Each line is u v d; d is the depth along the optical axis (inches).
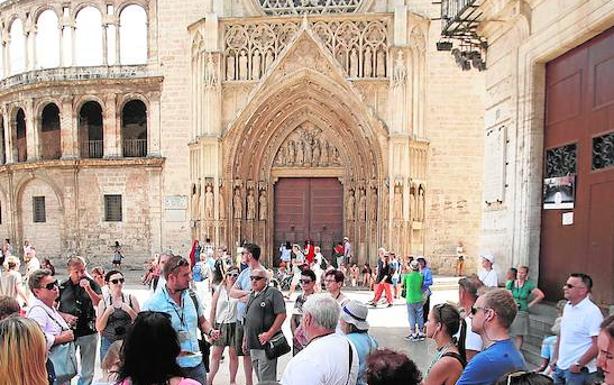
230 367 384.2
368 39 1056.8
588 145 368.2
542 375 111.7
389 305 768.3
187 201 1162.0
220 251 1010.7
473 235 1080.8
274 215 1170.0
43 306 276.2
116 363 185.8
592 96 363.6
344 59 1066.7
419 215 1062.4
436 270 1081.4
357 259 1109.7
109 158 1202.0
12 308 230.1
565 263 393.4
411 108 1047.6
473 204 1082.1
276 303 317.4
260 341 310.7
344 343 189.5
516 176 442.9
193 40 1119.6
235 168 1100.5
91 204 1222.3
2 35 1363.2
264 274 324.5
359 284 1010.7
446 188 1083.3
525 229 430.3
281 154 1156.5
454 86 1077.1
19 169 1285.7
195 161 1111.6
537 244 427.2
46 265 638.5
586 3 348.5
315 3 1143.6
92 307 341.4
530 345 392.8
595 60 360.8
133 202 1202.6
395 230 1025.5
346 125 1103.6
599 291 352.5
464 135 1079.6
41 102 1254.3
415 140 1043.3
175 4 1160.2
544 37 403.2
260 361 316.8
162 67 1170.0
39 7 1275.8
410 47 1032.2
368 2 1091.3
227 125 1080.8
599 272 352.5
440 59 1075.9
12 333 140.0
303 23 1048.2
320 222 1155.3
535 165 427.8
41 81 1225.4
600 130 354.0
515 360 171.2
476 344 238.5
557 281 403.9
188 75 1158.3
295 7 1145.4
